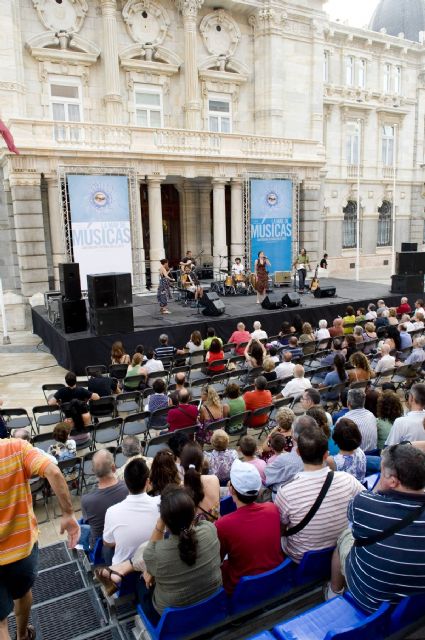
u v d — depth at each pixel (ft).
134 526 13.00
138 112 78.23
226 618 11.39
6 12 63.57
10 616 13.51
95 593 14.33
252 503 12.31
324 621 10.30
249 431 30.53
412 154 121.70
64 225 62.80
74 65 71.87
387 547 9.51
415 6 136.26
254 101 87.45
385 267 121.49
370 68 109.91
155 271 70.79
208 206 87.51
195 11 77.10
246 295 69.26
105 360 44.96
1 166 64.44
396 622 9.66
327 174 107.65
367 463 19.13
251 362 36.11
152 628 11.26
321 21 89.15
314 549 12.42
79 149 61.16
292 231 80.43
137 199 66.64
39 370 46.75
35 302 61.87
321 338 44.42
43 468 9.98
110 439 26.68
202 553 10.91
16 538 10.18
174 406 26.96
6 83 64.85
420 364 33.24
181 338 49.08
